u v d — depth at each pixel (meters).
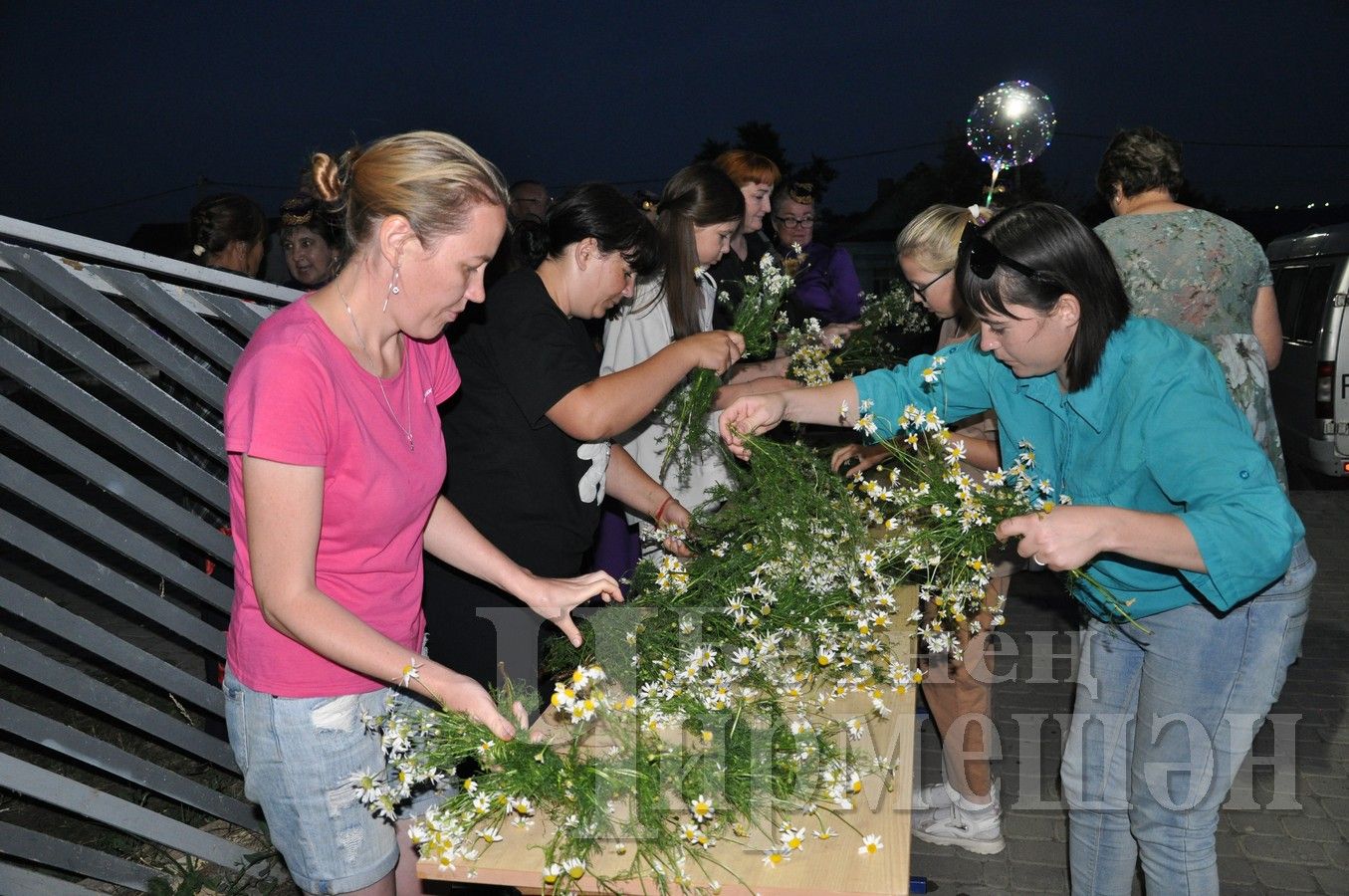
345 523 1.86
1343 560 6.90
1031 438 2.42
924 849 3.59
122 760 2.99
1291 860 3.49
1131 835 2.52
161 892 3.13
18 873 2.88
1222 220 3.27
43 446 2.72
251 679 1.92
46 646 5.21
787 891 1.66
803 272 5.14
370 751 1.99
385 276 1.79
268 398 1.69
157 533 7.48
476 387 2.45
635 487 2.99
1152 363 2.10
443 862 1.63
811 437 4.14
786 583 2.21
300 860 2.03
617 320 3.26
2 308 2.59
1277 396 9.50
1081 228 2.08
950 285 3.04
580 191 2.52
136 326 2.78
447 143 1.79
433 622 2.51
